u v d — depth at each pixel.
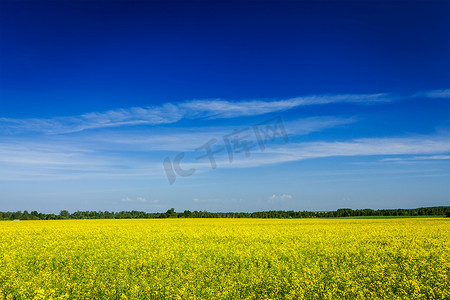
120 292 9.06
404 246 17.34
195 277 10.56
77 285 9.80
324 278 10.41
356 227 31.64
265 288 9.29
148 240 20.44
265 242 19.48
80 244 18.58
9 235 24.73
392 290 9.26
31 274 11.24
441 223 39.41
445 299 8.70
